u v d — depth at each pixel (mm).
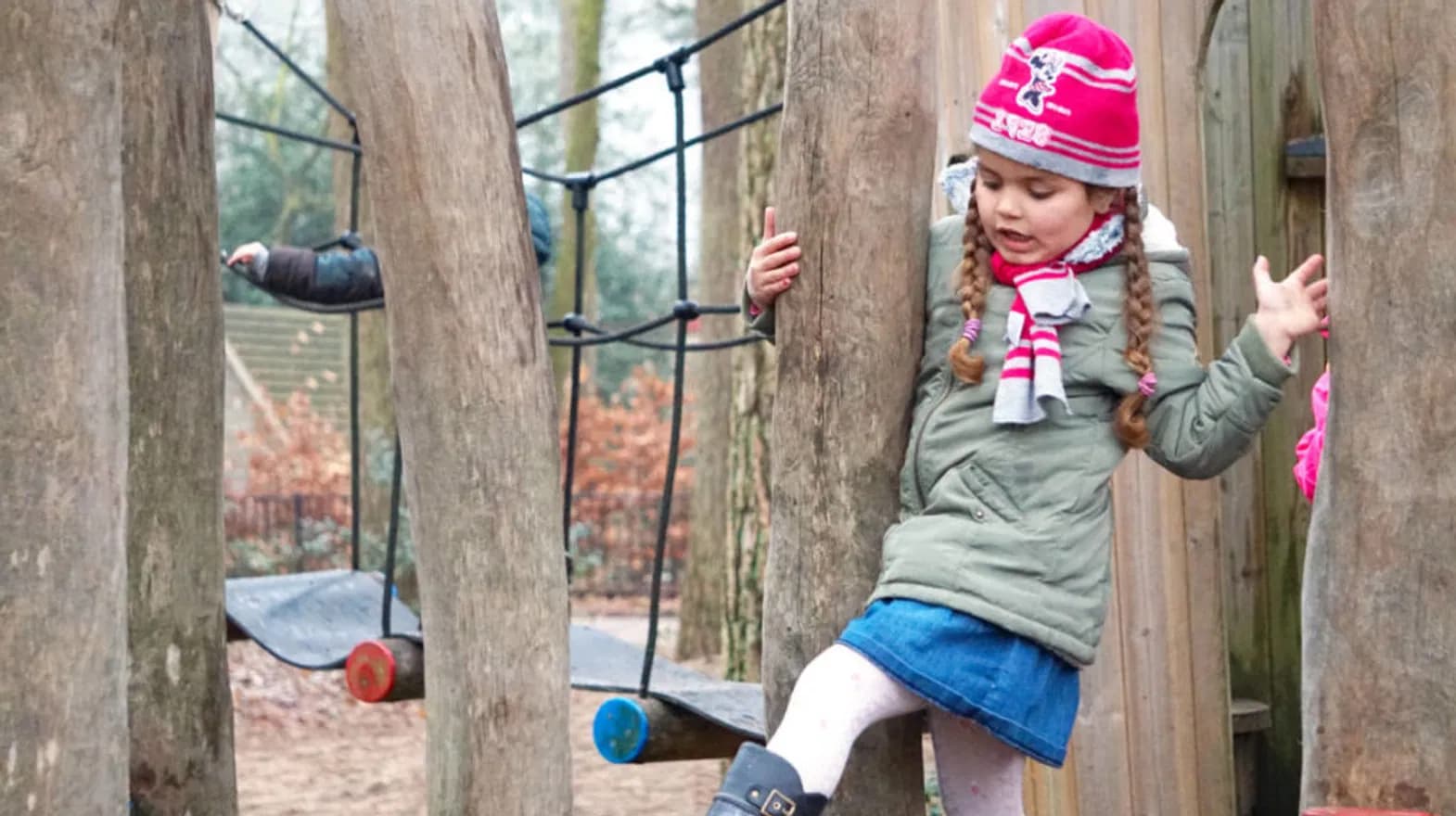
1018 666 2664
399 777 8414
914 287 2910
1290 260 4996
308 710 10242
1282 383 2686
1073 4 4328
